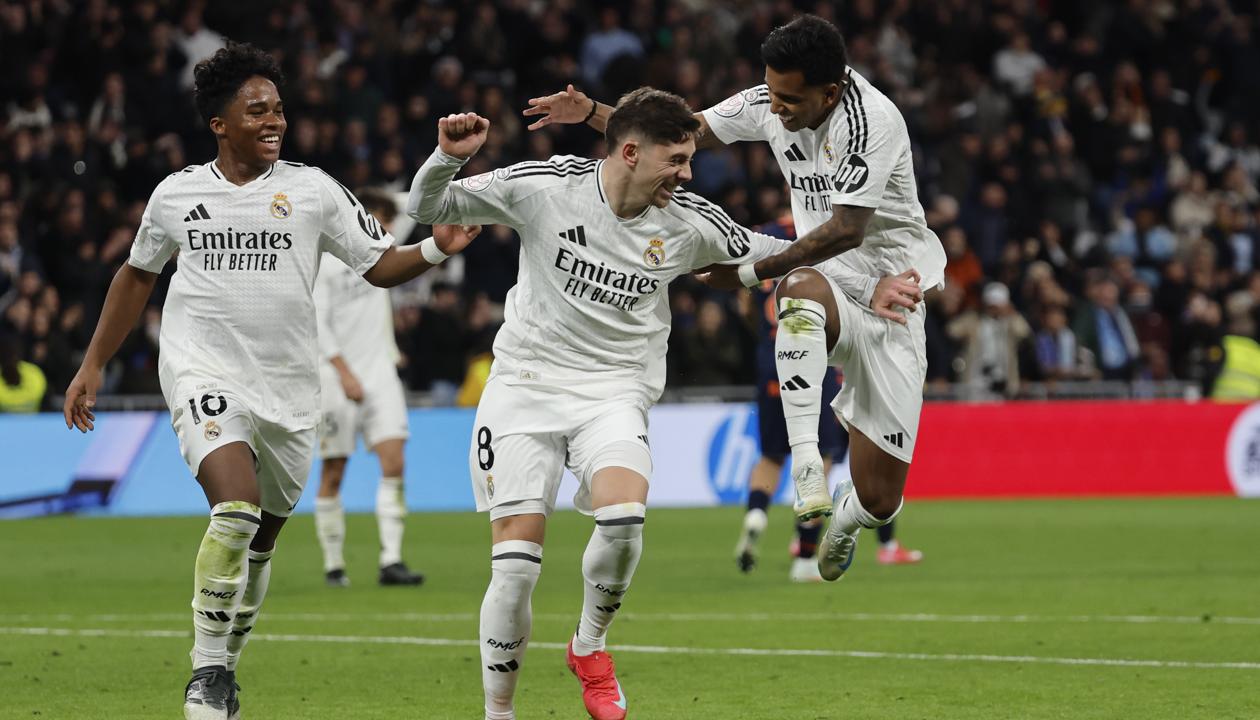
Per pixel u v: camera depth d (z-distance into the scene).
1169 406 32.00
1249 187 40.25
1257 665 12.97
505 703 9.70
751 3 39.97
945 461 31.44
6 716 10.98
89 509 28.95
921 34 40.94
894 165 10.66
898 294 10.68
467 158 9.64
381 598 17.73
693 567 20.73
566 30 37.94
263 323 10.12
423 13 36.94
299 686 12.24
